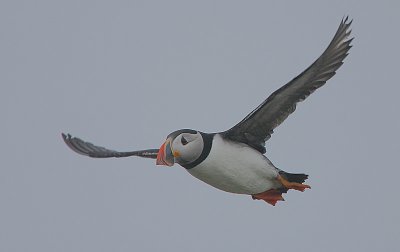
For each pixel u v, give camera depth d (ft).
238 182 42.14
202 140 41.22
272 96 39.83
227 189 42.86
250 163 41.75
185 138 40.88
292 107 40.47
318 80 39.37
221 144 41.52
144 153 46.42
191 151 40.88
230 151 41.52
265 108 40.63
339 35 38.42
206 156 41.24
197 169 41.65
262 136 42.01
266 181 42.63
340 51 38.68
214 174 41.81
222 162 41.42
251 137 42.14
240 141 42.16
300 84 39.34
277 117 41.09
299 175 42.29
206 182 42.78
